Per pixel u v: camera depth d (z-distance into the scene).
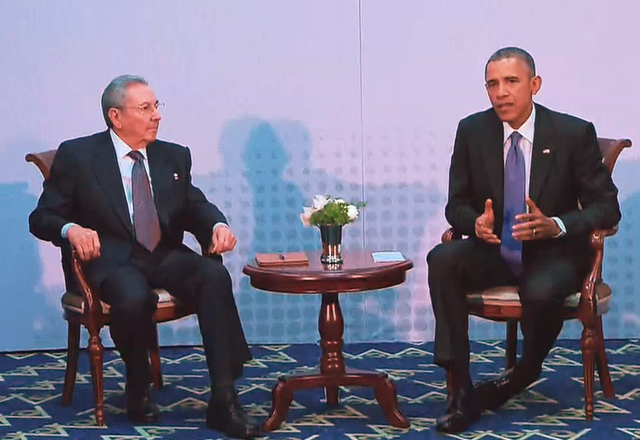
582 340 4.77
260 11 6.23
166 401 5.28
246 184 6.32
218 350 4.75
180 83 6.25
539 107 4.98
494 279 4.85
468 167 5.02
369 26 6.24
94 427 4.84
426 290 6.43
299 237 6.38
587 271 4.92
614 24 6.22
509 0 6.22
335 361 4.82
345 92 6.27
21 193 6.29
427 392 5.35
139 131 5.04
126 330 4.76
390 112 6.29
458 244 4.84
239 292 6.43
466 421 4.65
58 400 5.34
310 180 6.33
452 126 6.30
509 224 4.89
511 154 4.93
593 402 4.83
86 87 6.24
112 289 4.80
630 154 6.29
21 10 6.18
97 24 6.21
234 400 4.70
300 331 6.50
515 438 4.54
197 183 6.30
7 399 5.38
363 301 6.45
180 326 6.49
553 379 5.52
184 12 6.21
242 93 6.27
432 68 6.26
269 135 6.29
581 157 4.89
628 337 6.45
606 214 4.82
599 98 6.27
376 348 6.33
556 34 6.23
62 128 6.26
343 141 6.30
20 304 6.39
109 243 5.03
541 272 4.75
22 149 6.26
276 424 4.74
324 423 4.84
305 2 6.22
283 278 4.66
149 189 5.11
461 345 4.70
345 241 6.36
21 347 6.42
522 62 4.81
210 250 4.98
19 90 6.22
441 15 6.23
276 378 5.69
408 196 6.34
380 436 4.62
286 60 6.25
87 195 5.04
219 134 6.28
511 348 5.42
